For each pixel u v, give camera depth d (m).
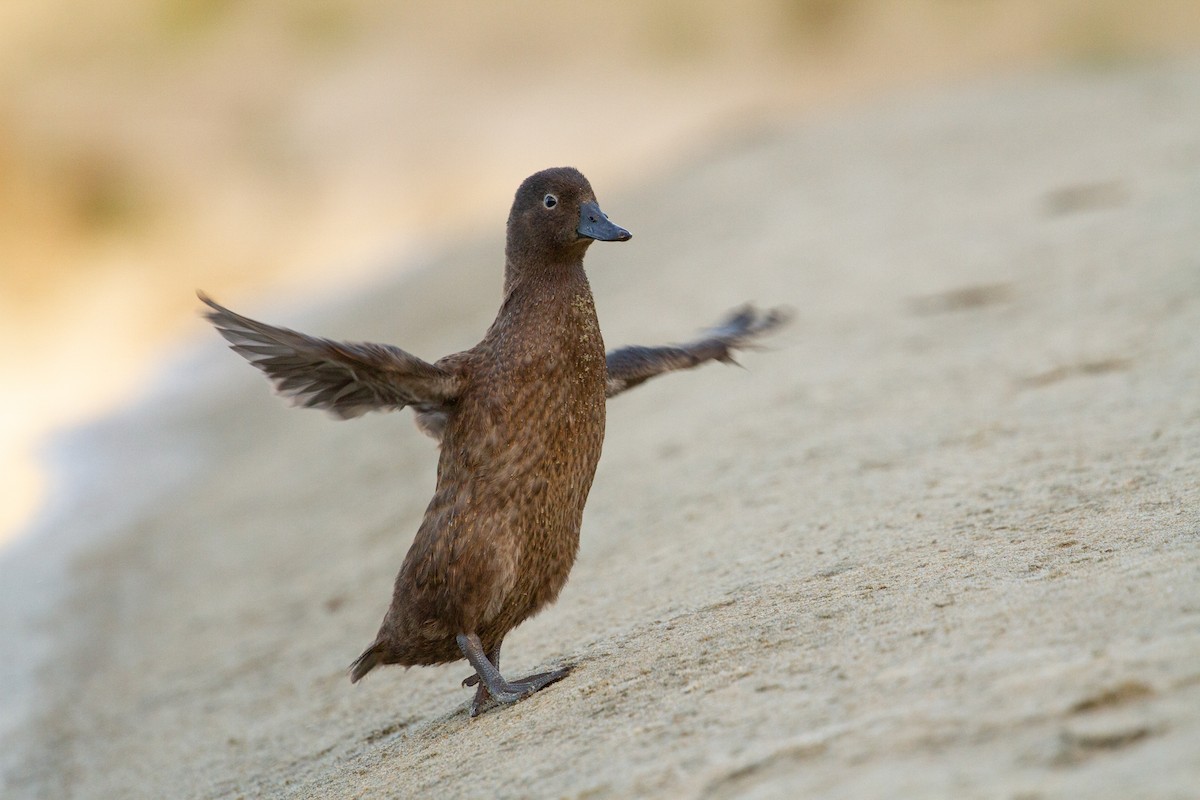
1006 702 5.34
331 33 58.34
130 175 51.16
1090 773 4.68
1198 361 11.96
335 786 7.95
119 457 24.88
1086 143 28.22
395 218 45.84
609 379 8.88
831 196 28.58
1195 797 4.36
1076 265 17.70
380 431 21.48
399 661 8.33
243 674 12.63
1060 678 5.42
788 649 6.96
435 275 35.00
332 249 44.44
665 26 58.00
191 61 55.47
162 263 46.69
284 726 10.49
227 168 50.88
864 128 36.81
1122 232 18.92
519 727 7.26
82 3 58.06
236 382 29.86
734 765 5.48
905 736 5.29
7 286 46.34
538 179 7.99
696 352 9.27
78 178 50.97
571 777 6.07
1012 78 42.88
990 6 55.53
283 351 7.23
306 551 16.42
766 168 34.25
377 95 53.75
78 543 19.77
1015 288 17.44
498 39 57.12
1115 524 7.98
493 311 27.19
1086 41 51.88
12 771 11.96
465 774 6.80
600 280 27.36
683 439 14.63
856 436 12.48
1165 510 8.06
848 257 22.42
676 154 43.50
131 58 56.03
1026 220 21.78
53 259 47.97
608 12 58.16
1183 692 5.06
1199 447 9.41
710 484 12.42
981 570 7.57
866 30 55.56
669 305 22.47
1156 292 15.02
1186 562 6.67
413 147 50.50
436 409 8.15
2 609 17.14
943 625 6.58
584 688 7.51
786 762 5.38
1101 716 5.04
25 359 40.75
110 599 16.94
